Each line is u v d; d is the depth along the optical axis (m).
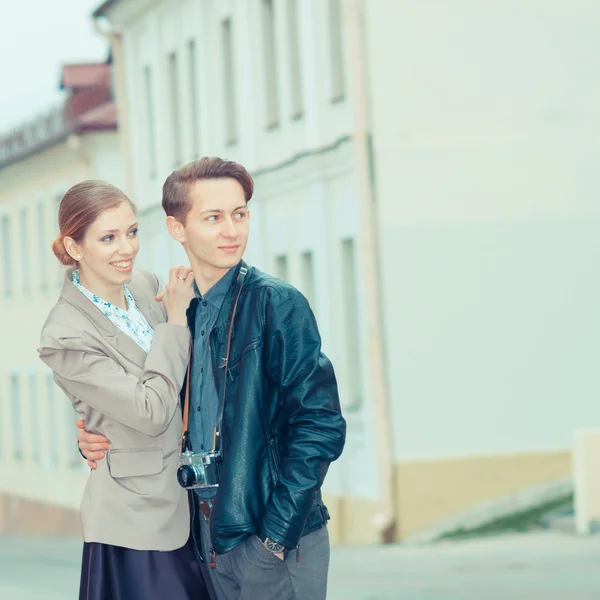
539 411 20.92
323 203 22.33
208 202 5.22
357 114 20.86
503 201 20.98
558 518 19.94
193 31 27.95
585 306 21.09
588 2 21.28
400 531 20.45
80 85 36.59
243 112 25.53
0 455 43.03
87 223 5.48
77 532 36.97
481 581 14.39
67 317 5.54
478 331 20.84
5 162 39.75
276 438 5.16
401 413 20.61
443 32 20.92
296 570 5.17
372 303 20.72
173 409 5.44
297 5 23.28
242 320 5.21
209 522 5.30
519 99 21.09
